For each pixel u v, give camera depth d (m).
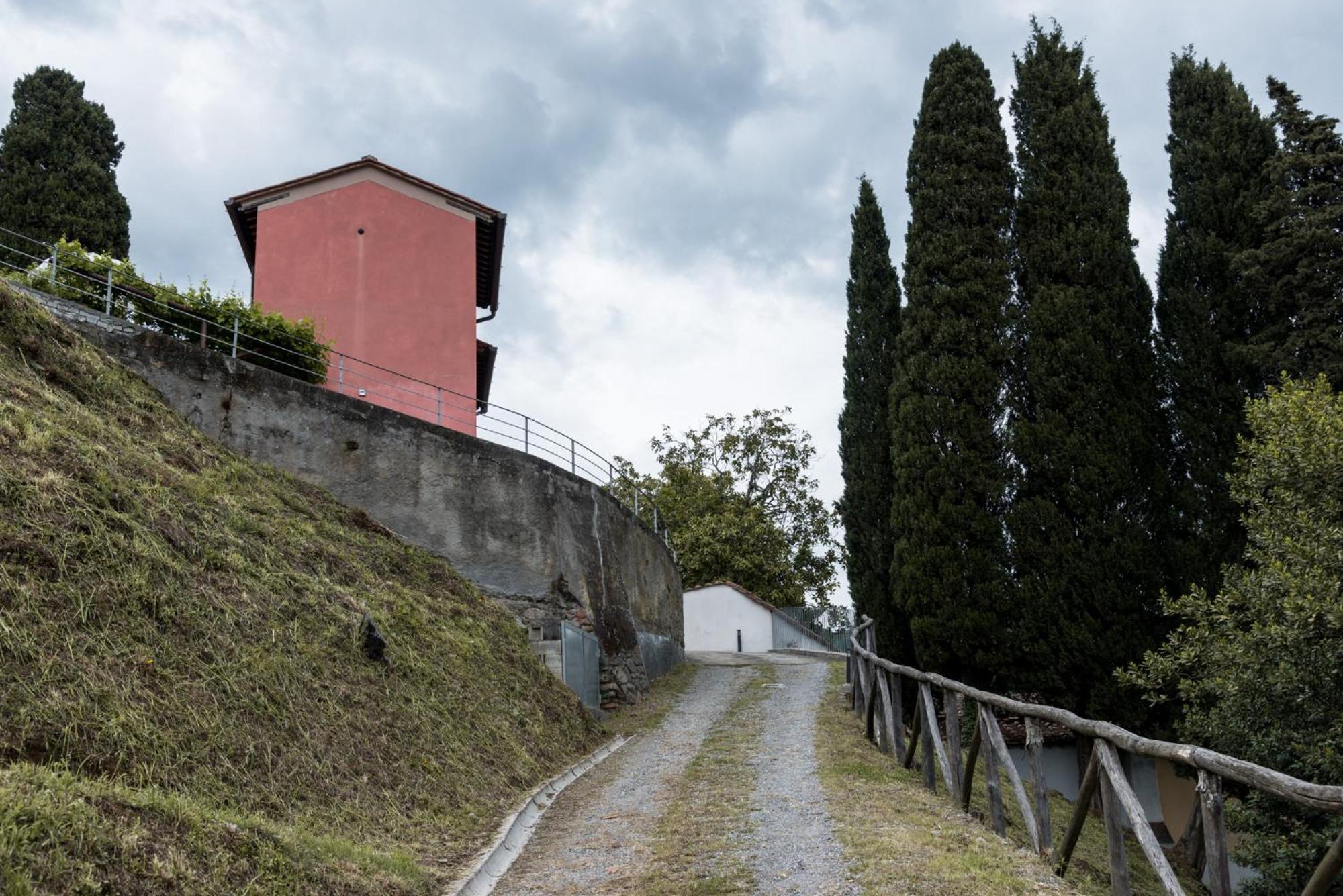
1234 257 18.77
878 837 8.25
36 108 29.03
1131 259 20.47
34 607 6.95
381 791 8.48
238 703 7.91
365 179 25.09
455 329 24.95
